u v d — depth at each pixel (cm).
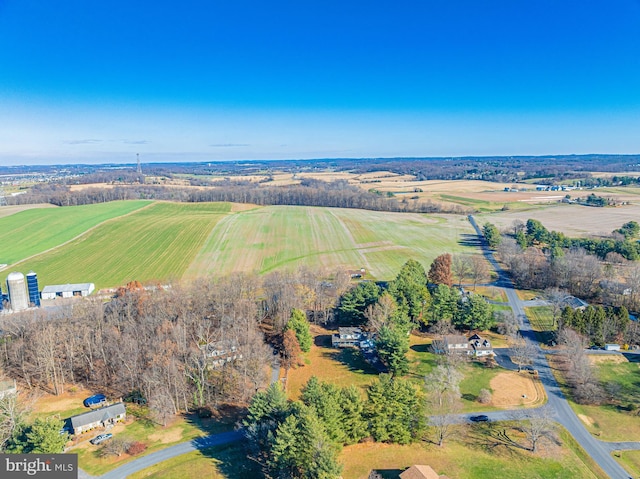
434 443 7556
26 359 9744
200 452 7288
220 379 9488
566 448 7444
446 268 14700
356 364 10438
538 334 11712
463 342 10719
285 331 10600
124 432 7869
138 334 10275
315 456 6016
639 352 10650
